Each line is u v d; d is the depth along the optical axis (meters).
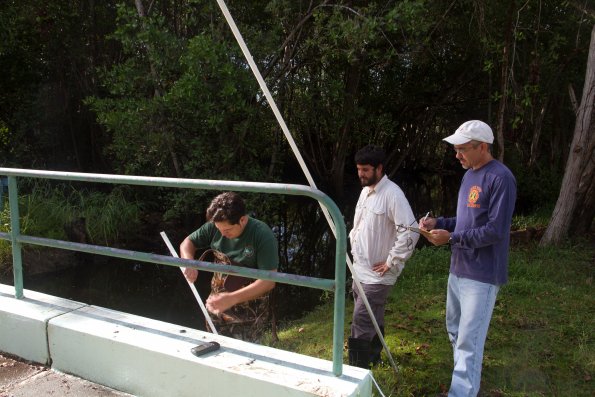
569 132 12.77
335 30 7.84
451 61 11.14
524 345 3.89
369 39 7.50
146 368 2.48
